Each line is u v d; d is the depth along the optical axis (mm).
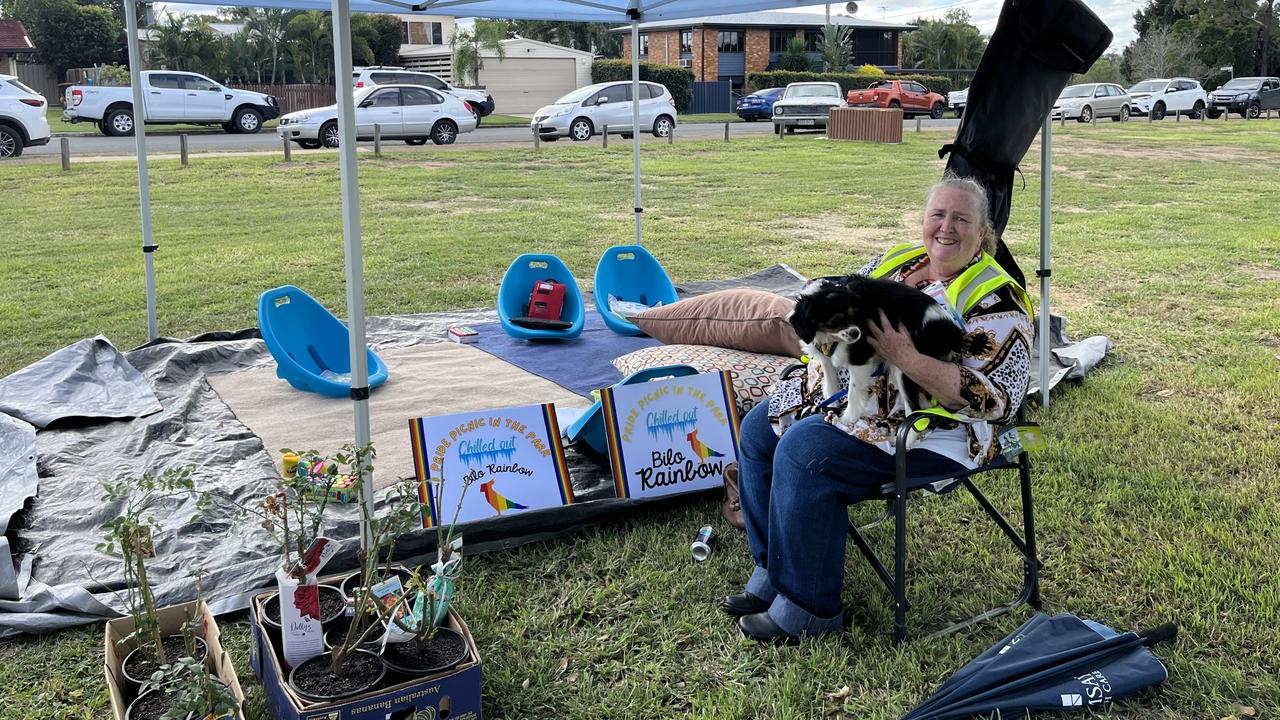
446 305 7957
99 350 5746
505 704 2861
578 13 6746
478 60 42750
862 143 24078
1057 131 28156
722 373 4090
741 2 6184
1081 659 2910
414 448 3584
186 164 17625
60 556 3600
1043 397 5227
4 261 9625
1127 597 3355
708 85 44375
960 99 36812
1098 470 4352
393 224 12172
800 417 3225
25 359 6355
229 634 3252
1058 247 10273
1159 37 54562
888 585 3164
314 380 5410
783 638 3164
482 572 3576
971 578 3518
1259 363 5977
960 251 3074
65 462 4453
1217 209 13297
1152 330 6852
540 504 3754
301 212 13125
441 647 2697
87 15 50031
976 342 2889
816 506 3006
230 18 47719
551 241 10914
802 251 10289
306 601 2611
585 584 3514
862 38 51938
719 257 9930
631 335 6664
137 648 2814
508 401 5371
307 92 38469
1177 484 4207
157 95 25281
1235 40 55438
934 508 4023
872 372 2945
